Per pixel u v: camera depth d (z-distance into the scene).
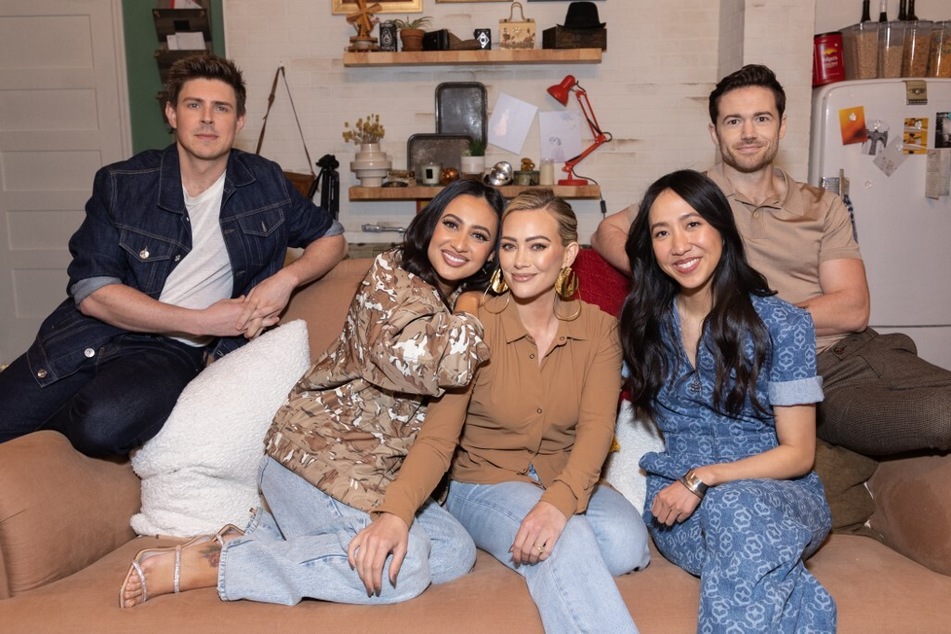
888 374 2.02
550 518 1.57
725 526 1.50
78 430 1.78
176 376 1.96
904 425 1.78
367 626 1.49
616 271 2.26
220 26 4.19
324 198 4.01
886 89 3.47
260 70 4.12
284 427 1.75
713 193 1.70
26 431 1.99
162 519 1.83
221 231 2.15
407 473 1.63
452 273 1.73
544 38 3.98
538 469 1.80
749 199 2.28
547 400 1.76
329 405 1.76
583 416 1.76
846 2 3.97
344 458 1.69
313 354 2.12
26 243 4.54
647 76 4.07
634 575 1.67
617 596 1.49
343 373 1.74
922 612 1.50
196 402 1.84
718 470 1.65
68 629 1.50
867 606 1.52
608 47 4.06
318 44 4.09
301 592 1.56
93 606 1.54
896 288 3.55
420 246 1.74
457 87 4.07
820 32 4.00
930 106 3.47
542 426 1.77
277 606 1.56
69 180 4.48
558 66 4.07
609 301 2.16
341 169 4.17
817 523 1.64
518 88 4.10
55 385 2.01
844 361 2.10
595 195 3.91
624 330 1.81
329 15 4.07
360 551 1.53
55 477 1.69
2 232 4.52
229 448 1.81
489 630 1.48
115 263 2.07
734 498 1.53
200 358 2.13
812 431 1.71
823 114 3.51
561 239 1.71
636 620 1.50
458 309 1.75
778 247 2.26
